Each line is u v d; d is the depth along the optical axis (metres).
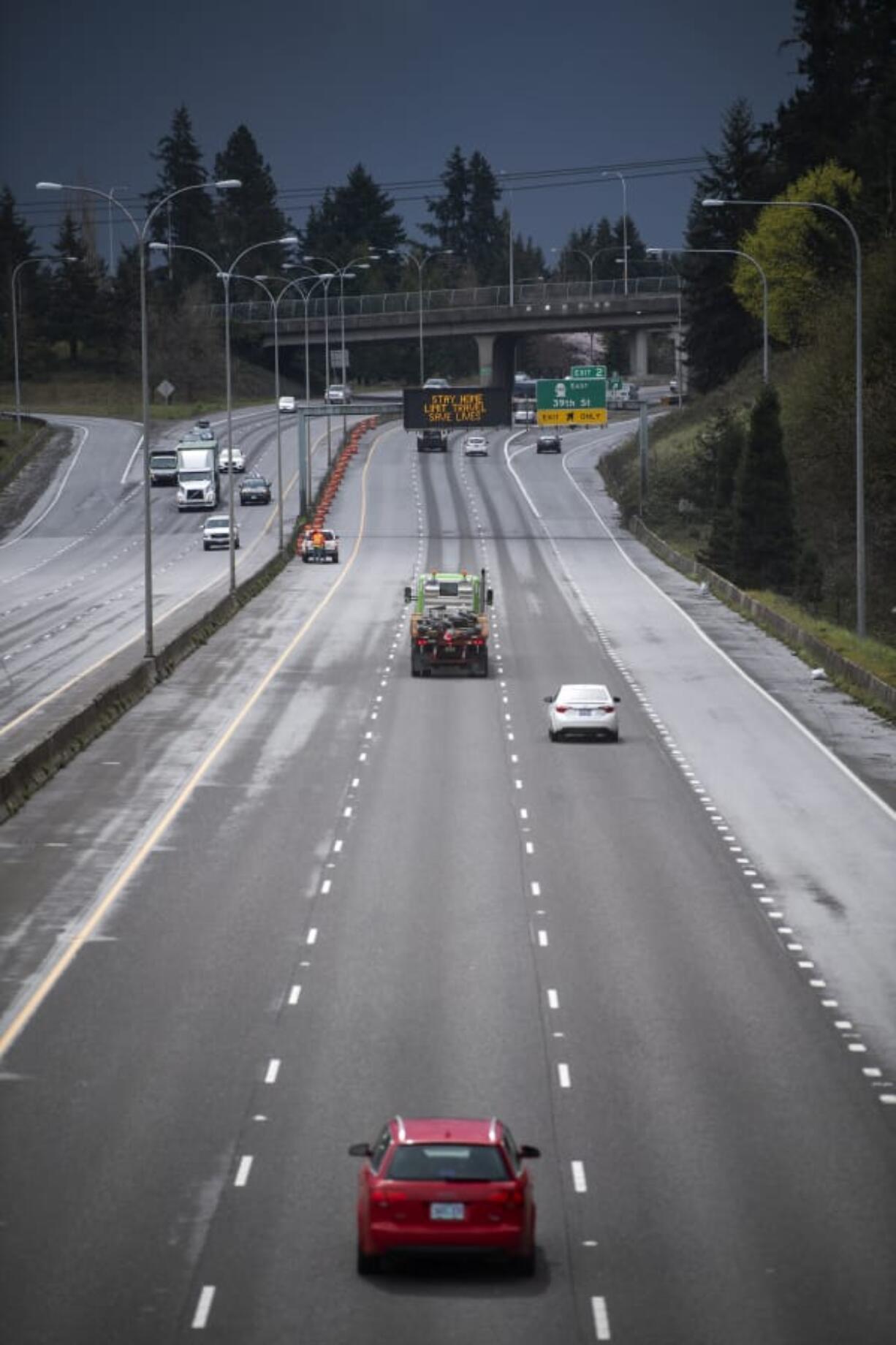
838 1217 28.55
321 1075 35.38
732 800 62.69
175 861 53.62
